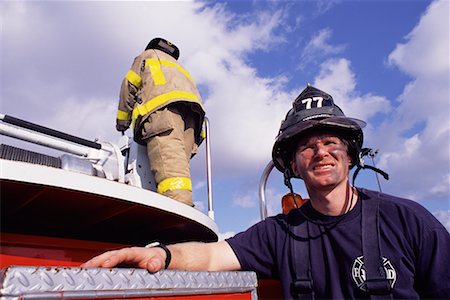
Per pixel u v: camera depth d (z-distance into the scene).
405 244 1.46
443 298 1.43
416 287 1.50
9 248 1.47
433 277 1.44
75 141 2.09
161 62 2.80
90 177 1.56
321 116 1.59
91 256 1.74
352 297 1.44
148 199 1.79
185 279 1.02
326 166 1.57
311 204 1.65
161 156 2.55
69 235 1.96
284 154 1.75
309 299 1.50
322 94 1.67
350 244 1.50
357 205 1.58
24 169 1.36
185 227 2.20
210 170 3.04
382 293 1.39
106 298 0.80
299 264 1.56
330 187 1.56
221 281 1.15
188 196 2.52
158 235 2.35
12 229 1.75
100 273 0.81
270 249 1.70
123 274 0.87
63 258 1.63
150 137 2.59
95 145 2.15
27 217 1.72
